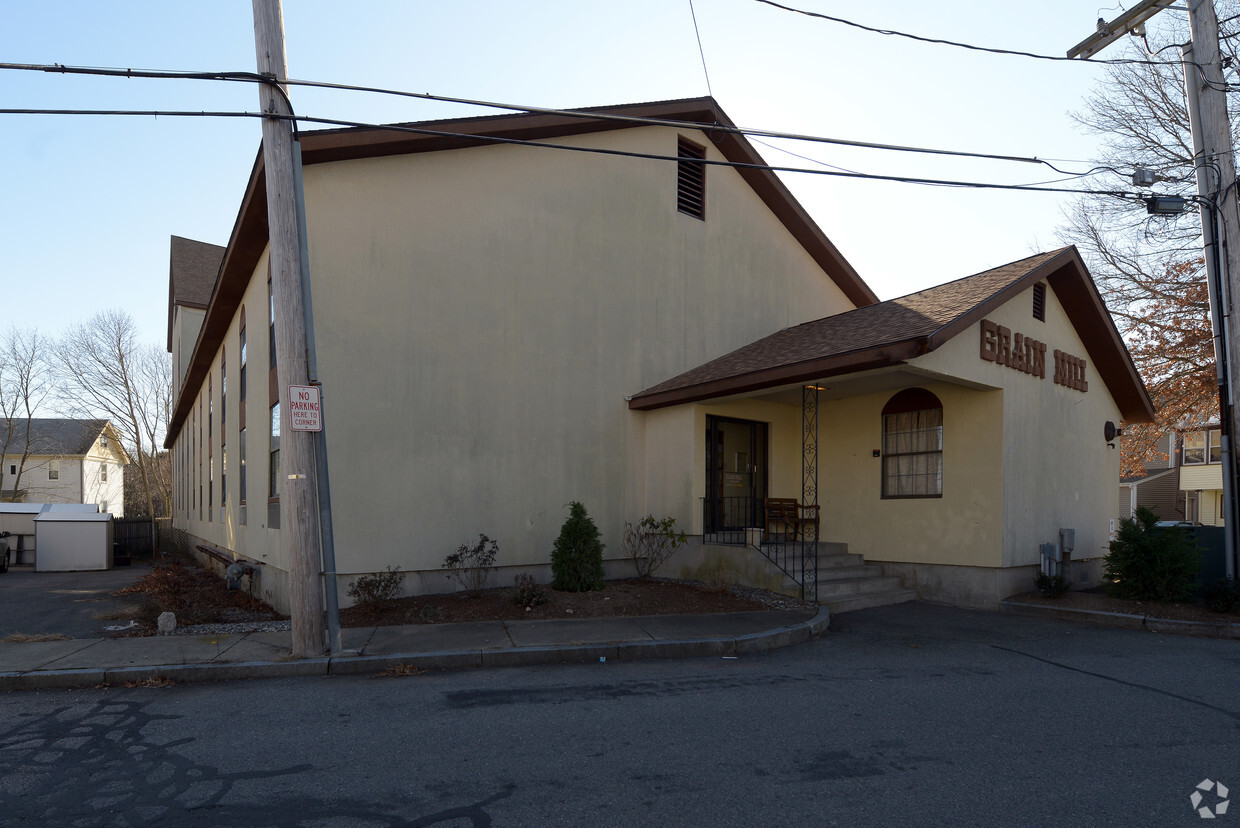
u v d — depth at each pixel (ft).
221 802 13.87
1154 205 34.09
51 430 168.66
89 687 22.63
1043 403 41.14
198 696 21.45
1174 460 97.25
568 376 41.32
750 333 51.67
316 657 24.67
